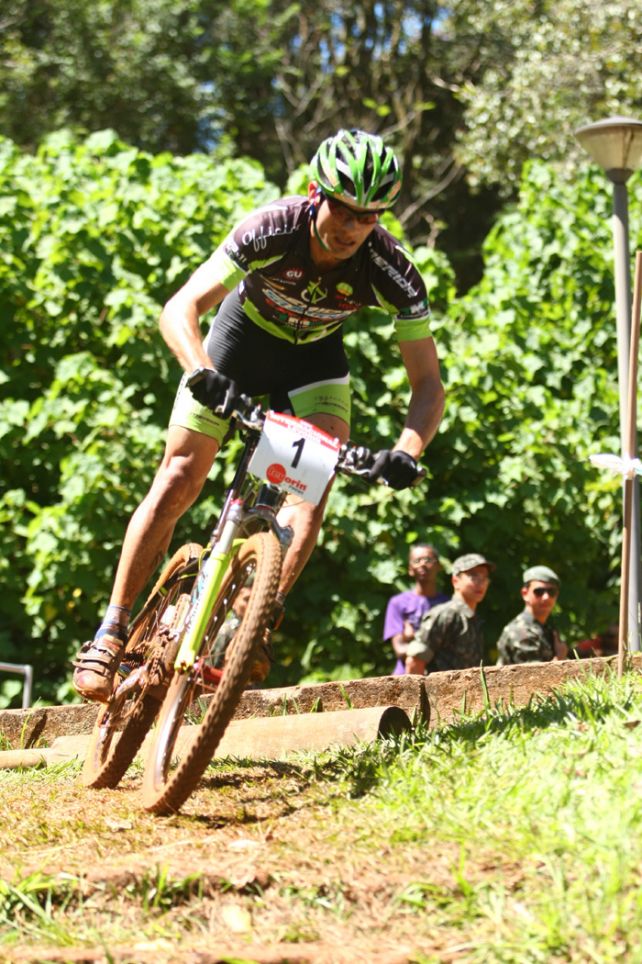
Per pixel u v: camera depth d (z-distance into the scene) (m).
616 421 13.13
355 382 12.30
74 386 11.85
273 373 5.56
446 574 12.56
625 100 23.83
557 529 13.09
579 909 3.20
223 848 3.96
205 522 11.90
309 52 37.22
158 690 4.98
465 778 4.25
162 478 5.16
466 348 12.90
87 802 4.86
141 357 11.99
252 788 4.93
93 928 3.45
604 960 3.00
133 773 5.74
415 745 4.93
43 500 12.59
